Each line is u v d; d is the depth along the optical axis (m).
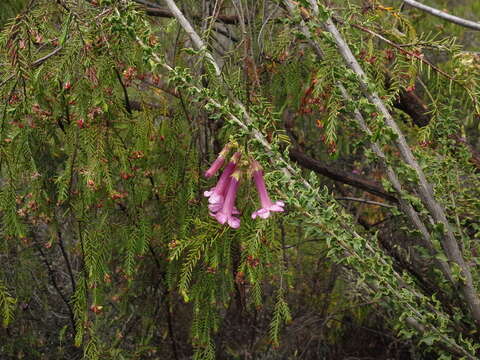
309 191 2.09
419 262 3.76
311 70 2.69
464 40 4.90
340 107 2.19
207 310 2.61
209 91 1.94
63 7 2.22
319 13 2.04
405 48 2.50
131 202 2.51
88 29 2.09
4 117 2.06
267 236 2.32
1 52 2.15
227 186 1.93
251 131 1.99
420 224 2.33
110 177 2.26
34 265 3.68
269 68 2.83
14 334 3.91
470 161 2.95
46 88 2.16
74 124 2.23
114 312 3.76
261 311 4.12
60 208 2.77
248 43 2.63
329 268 4.39
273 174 2.03
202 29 2.51
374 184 3.31
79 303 2.44
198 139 2.59
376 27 2.69
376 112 2.12
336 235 2.19
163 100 2.75
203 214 2.52
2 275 3.31
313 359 4.54
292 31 2.19
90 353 2.51
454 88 2.65
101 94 2.10
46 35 2.19
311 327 4.36
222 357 4.02
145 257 3.17
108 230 2.44
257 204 2.33
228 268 2.47
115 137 2.29
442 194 2.42
